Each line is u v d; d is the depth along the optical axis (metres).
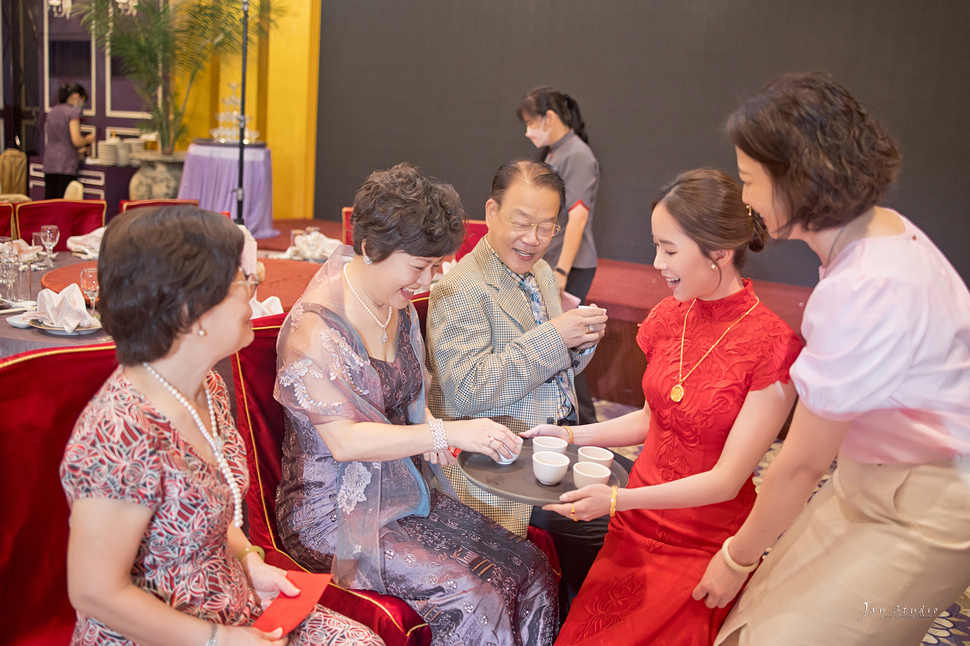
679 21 6.07
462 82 7.03
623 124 6.40
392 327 1.70
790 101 1.18
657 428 1.68
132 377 1.13
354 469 1.58
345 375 1.52
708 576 1.48
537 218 1.92
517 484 1.60
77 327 2.38
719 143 6.09
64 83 8.62
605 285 5.27
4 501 1.29
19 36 8.53
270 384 1.68
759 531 1.38
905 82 5.41
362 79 7.50
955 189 5.37
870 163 1.15
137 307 1.07
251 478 1.64
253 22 7.42
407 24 7.18
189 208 1.13
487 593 1.53
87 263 3.42
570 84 6.56
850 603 1.28
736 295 1.57
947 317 1.17
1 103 8.64
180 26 7.42
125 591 1.08
